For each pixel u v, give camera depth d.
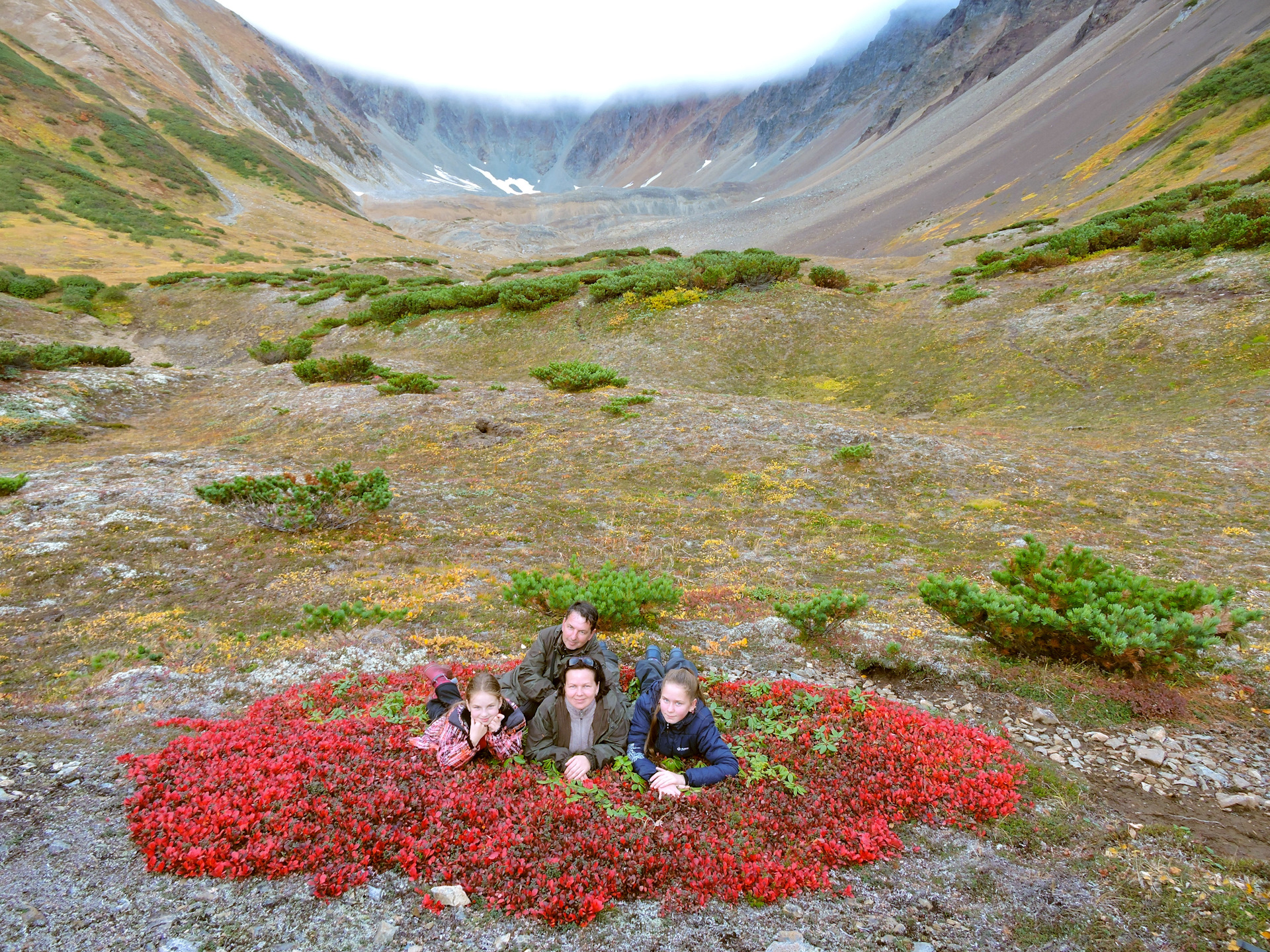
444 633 7.30
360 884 3.19
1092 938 3.04
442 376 29.47
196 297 47.88
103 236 65.38
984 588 9.16
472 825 3.52
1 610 7.89
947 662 6.41
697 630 7.67
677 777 3.91
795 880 3.29
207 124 124.31
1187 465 14.61
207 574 9.40
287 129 197.38
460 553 10.84
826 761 4.27
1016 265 34.72
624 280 38.25
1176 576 9.21
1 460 17.58
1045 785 4.26
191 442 21.20
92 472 14.95
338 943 2.87
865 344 30.89
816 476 15.57
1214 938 3.01
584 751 4.12
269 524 11.33
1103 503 12.87
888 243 85.81
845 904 3.23
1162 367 21.36
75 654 6.66
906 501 13.98
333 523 11.67
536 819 3.51
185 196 86.50
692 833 3.52
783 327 33.41
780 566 10.62
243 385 28.38
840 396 26.56
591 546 11.53
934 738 4.50
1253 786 4.43
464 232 165.75
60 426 21.77
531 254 156.25
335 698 5.30
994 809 3.90
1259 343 20.52
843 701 5.04
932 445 17.12
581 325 35.97
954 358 27.06
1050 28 172.75
